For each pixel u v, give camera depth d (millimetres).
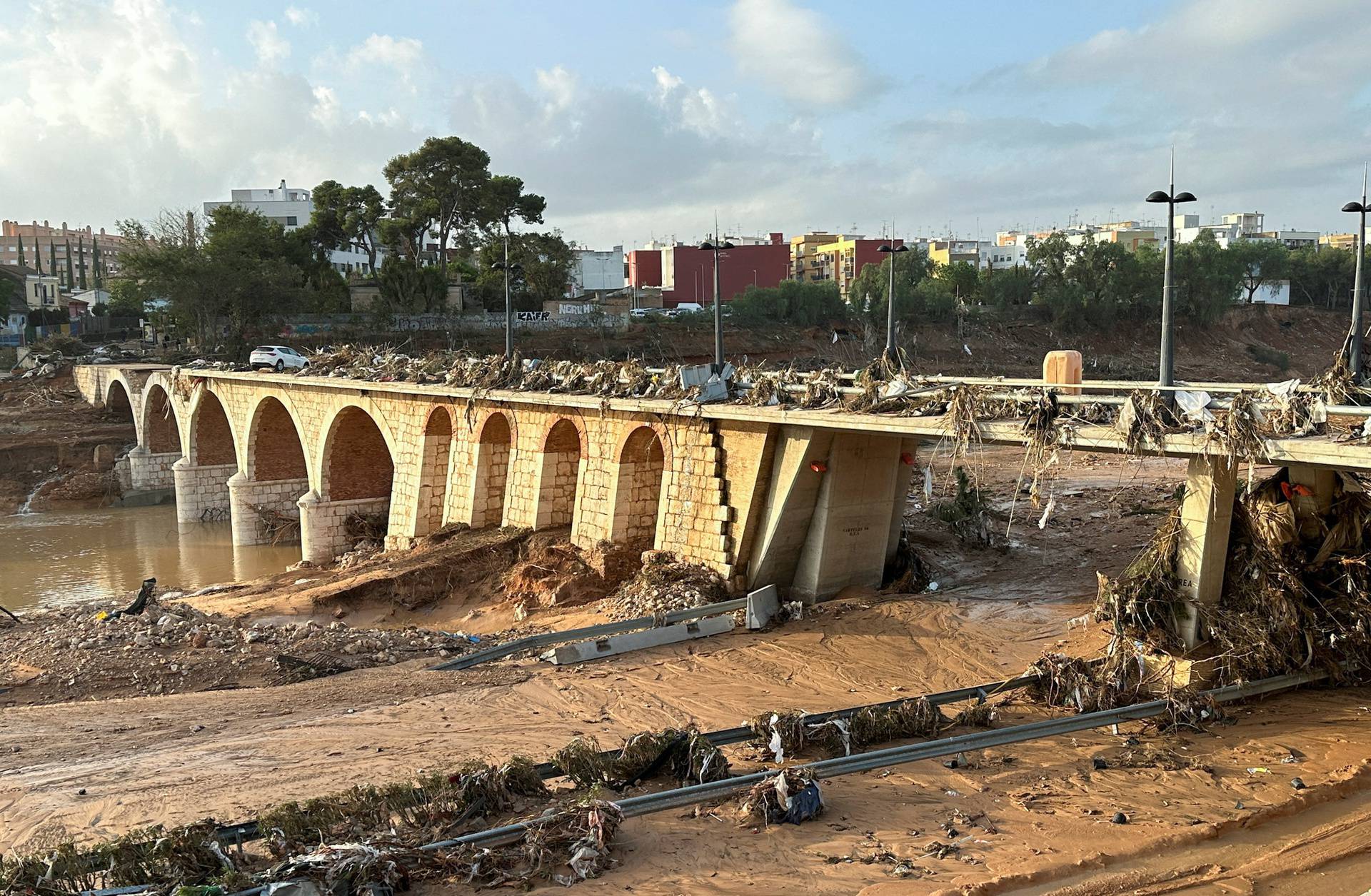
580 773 15883
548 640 24641
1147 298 103812
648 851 13570
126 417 75500
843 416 23484
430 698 21359
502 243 99750
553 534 34656
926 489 24969
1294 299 123500
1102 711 18344
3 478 65438
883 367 25188
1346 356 18672
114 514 62656
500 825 14477
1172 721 17562
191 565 48219
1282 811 14320
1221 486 18500
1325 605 19391
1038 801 14922
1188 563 19016
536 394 34438
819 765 15805
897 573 28750
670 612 25328
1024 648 22406
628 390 31328
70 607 32062
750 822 14383
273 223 94312
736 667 22500
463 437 39125
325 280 91750
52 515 62219
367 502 48406
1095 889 12352
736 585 27438
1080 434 18922
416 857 12984
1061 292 102500
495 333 87188
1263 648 18484
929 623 24359
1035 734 17250
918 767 16375
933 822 14312
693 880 12695
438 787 15039
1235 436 16828
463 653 25344
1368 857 13109
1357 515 19781
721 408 27031
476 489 38469
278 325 84812
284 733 19359
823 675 21578
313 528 47031
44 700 22219
